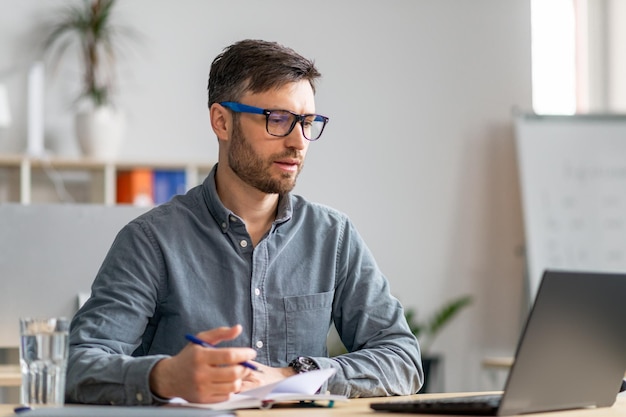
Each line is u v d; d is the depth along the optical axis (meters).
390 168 5.48
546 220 5.43
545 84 5.82
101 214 2.54
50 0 5.03
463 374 5.52
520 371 1.47
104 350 1.85
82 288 2.50
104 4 4.95
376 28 5.48
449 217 5.54
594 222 5.46
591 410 1.64
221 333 1.58
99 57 5.08
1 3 4.99
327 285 2.12
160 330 2.03
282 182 1.99
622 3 5.93
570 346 1.55
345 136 5.43
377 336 2.08
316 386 1.65
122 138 4.94
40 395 1.49
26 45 5.00
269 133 1.96
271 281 2.07
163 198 4.85
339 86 5.43
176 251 2.02
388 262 5.46
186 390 1.55
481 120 5.60
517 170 5.61
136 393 1.61
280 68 1.96
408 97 5.52
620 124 5.55
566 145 5.51
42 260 2.49
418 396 1.90
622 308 1.61
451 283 5.53
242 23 5.28
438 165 5.54
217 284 2.04
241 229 2.05
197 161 4.84
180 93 5.19
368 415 1.52
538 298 1.46
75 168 4.93
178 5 5.21
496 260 5.58
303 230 2.15
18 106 4.97
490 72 5.62
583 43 5.93
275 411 1.56
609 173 5.51
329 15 5.42
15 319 2.46
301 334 2.07
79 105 5.06
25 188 4.72
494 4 5.64
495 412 1.48
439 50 5.56
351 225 2.21
